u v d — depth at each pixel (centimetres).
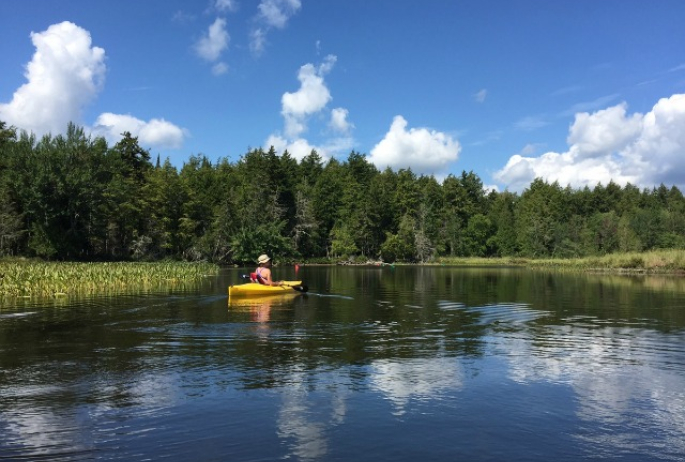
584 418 688
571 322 1519
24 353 1062
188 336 1259
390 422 669
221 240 7056
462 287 3003
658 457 569
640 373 916
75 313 1675
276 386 827
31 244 5391
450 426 657
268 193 8075
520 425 662
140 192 6738
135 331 1329
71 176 5506
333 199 9756
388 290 2752
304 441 607
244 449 584
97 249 6312
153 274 3197
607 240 8569
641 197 12688
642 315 1678
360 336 1269
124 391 797
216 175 9506
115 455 567
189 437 618
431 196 11331
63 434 625
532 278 4088
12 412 702
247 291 2280
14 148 5556
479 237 10612
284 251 7669
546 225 9462
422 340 1220
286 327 1402
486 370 934
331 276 4500
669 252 5291
